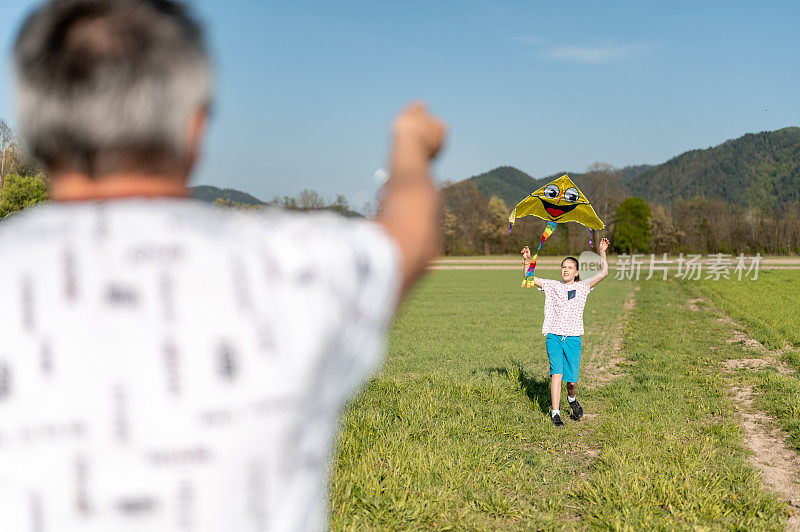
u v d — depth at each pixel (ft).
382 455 19.15
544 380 33.06
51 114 2.58
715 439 23.15
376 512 15.14
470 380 31.30
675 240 325.42
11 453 2.53
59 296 2.57
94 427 2.52
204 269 2.65
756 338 48.67
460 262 232.53
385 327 3.19
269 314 2.70
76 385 2.53
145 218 2.66
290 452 2.77
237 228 2.87
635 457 20.44
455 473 18.31
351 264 2.91
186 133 2.77
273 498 2.71
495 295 96.07
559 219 25.14
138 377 2.55
